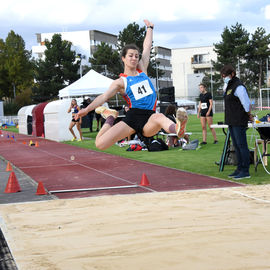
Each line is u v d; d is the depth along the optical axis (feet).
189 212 16.63
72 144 57.93
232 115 24.91
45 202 20.26
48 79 235.40
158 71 244.63
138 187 23.91
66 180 27.89
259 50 230.27
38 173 31.89
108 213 17.15
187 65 303.48
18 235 14.44
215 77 237.04
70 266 11.25
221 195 20.06
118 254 12.00
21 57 279.49
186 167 30.68
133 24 223.51
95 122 134.21
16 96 266.98
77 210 18.08
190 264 10.99
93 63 233.35
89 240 13.48
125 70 14.08
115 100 186.60
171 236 13.43
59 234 14.35
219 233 13.56
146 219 15.81
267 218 15.28
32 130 88.69
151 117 13.48
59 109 65.00
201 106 45.01
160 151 42.04
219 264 10.92
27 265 11.47
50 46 240.73
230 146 31.09
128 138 52.16
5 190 24.08
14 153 49.83
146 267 10.91
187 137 43.80
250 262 10.99
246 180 24.43
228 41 229.86
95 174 30.04
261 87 231.30
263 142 27.99
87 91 78.74
